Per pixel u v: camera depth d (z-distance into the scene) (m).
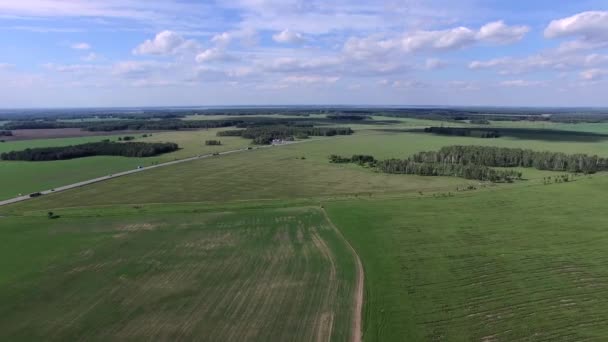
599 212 98.69
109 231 87.75
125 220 95.38
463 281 63.69
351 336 49.22
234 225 92.00
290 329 50.81
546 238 81.69
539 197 113.88
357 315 54.03
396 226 90.06
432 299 58.19
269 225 91.88
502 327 50.97
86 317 54.22
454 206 106.06
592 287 61.09
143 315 54.53
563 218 94.50
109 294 60.41
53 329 51.53
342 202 111.44
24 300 58.69
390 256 73.75
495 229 87.44
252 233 86.69
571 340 48.03
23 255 74.75
